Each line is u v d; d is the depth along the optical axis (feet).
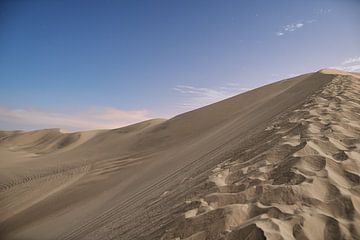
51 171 81.61
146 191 26.58
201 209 10.55
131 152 79.51
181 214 11.05
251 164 13.76
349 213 8.36
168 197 16.87
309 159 11.43
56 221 37.47
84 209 37.40
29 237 34.42
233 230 8.45
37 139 207.62
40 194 59.00
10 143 199.11
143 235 11.94
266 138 17.97
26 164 98.37
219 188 11.99
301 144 13.17
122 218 19.67
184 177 21.83
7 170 88.38
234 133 34.17
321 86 33.55
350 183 9.82
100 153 96.48
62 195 52.13
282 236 7.63
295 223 8.13
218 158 21.34
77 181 60.80
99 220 24.82
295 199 9.27
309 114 18.71
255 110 47.24
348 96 22.22
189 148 44.24
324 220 8.18
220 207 10.10
